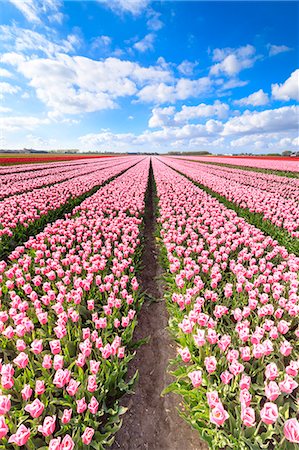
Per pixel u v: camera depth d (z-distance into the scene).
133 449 2.94
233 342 3.53
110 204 10.62
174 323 4.34
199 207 10.34
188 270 5.02
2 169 26.88
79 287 4.34
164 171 27.84
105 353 2.99
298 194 13.54
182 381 3.31
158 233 8.90
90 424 2.54
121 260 5.61
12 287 4.52
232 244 6.68
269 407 2.22
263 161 42.34
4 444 2.36
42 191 12.88
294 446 2.29
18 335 3.36
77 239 7.00
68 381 2.62
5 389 2.82
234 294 4.61
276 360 3.19
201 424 2.76
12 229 7.61
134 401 3.50
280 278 4.80
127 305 4.28
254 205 10.30
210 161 49.09
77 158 64.62
